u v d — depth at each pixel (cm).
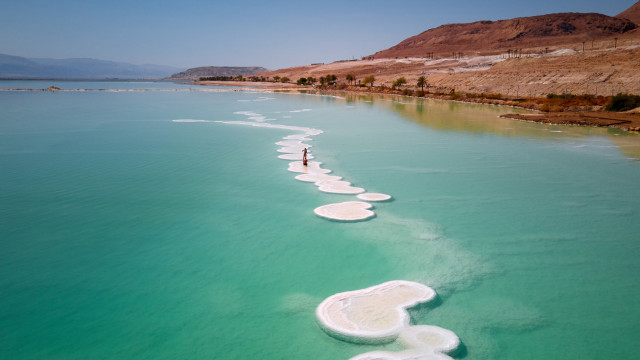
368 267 1559
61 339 1144
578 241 1798
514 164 3141
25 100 9194
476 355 1083
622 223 2000
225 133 4525
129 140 4072
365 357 1053
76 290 1393
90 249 1697
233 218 2031
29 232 1856
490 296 1367
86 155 3384
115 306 1302
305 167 2998
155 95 11669
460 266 1573
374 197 2333
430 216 2062
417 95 11550
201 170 2916
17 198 2302
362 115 6531
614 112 6169
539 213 2120
